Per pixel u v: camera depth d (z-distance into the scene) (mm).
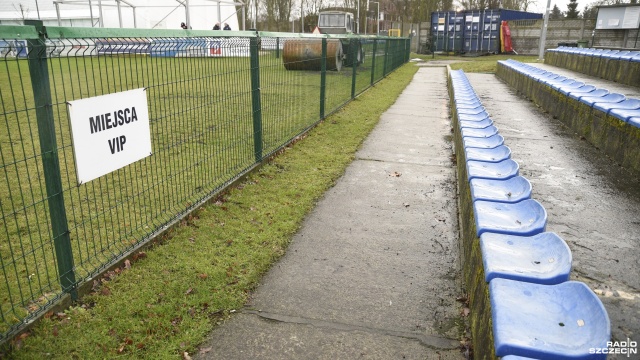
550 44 35938
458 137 6344
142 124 3443
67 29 2689
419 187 5492
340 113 9914
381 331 2811
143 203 4645
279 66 7203
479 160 4207
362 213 4664
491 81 17469
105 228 3896
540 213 2768
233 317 2924
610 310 2859
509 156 4195
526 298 1996
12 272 3320
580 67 16328
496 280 2135
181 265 3463
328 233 4180
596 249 3686
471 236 3248
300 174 5812
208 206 4582
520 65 16453
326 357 2586
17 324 2680
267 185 5352
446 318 2939
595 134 7043
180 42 3906
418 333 2795
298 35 7215
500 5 57156
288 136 7352
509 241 2559
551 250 2361
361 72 13625
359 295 3193
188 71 4891
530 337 1758
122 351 2566
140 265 3463
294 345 2680
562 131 8219
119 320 2809
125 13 33750
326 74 9812
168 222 4062
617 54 14742
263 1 52875
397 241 4039
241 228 4172
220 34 4551
